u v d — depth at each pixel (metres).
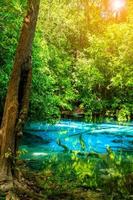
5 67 15.22
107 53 19.08
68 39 36.94
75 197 7.26
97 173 9.19
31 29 7.89
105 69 18.86
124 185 7.84
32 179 8.22
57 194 7.35
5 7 14.39
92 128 22.33
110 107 16.67
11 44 15.01
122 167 9.70
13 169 7.86
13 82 7.81
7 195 6.91
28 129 20.61
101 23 37.72
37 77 17.31
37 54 17.12
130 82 14.16
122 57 14.91
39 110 17.56
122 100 14.84
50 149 14.34
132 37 15.06
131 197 7.38
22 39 7.86
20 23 14.76
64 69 26.12
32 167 10.12
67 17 37.38
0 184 7.39
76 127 22.69
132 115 24.47
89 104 17.41
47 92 17.86
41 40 18.30
